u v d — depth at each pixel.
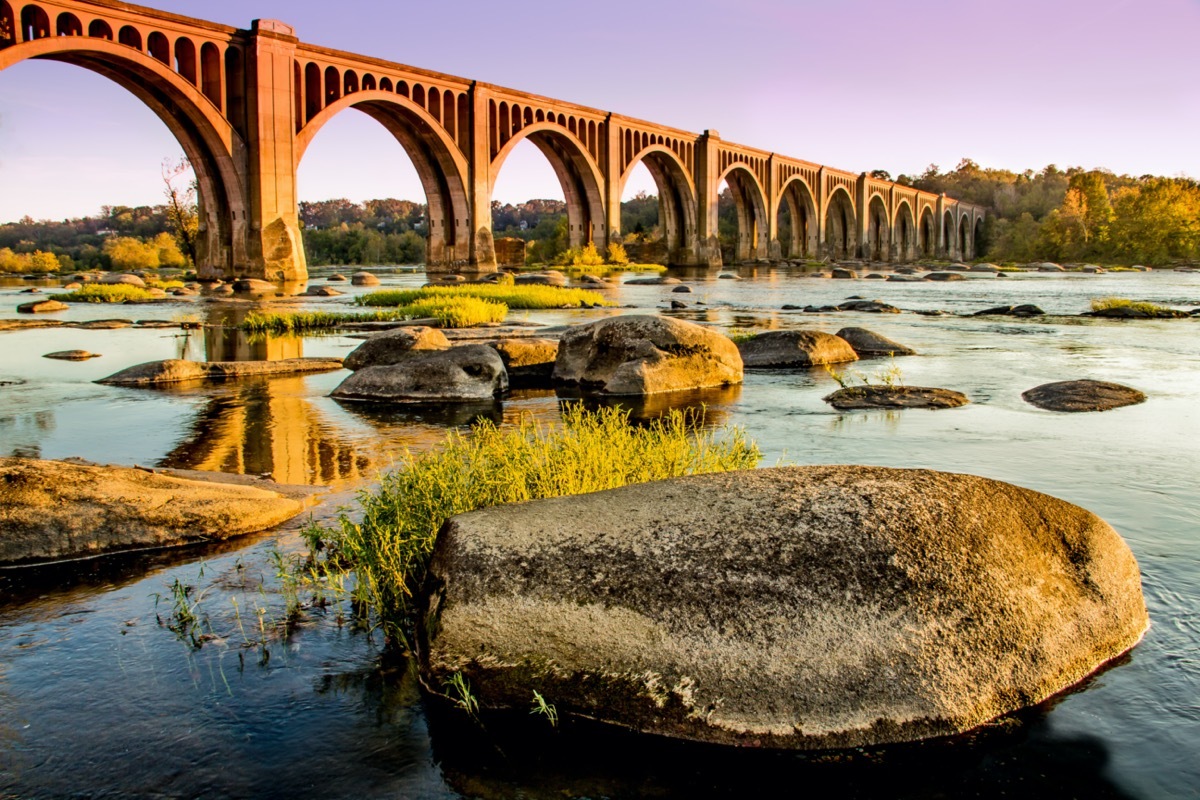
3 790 2.62
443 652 3.13
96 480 5.00
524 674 3.06
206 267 42.28
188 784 2.67
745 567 3.06
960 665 2.95
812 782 2.69
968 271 63.81
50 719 3.03
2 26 30.28
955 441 7.53
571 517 3.39
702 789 2.66
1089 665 3.25
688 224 73.94
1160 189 90.31
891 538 3.11
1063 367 12.61
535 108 56.31
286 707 3.11
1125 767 2.72
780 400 9.91
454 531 3.41
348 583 4.22
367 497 5.20
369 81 44.91
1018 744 2.84
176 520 4.90
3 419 8.78
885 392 9.87
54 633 3.74
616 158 63.69
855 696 2.86
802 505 3.25
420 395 10.03
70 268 86.50
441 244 53.69
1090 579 3.42
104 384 11.16
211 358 14.02
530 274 45.56
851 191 102.50
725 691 2.89
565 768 2.76
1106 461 6.71
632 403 9.77
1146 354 14.23
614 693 2.97
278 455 7.16
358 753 2.84
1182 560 4.41
